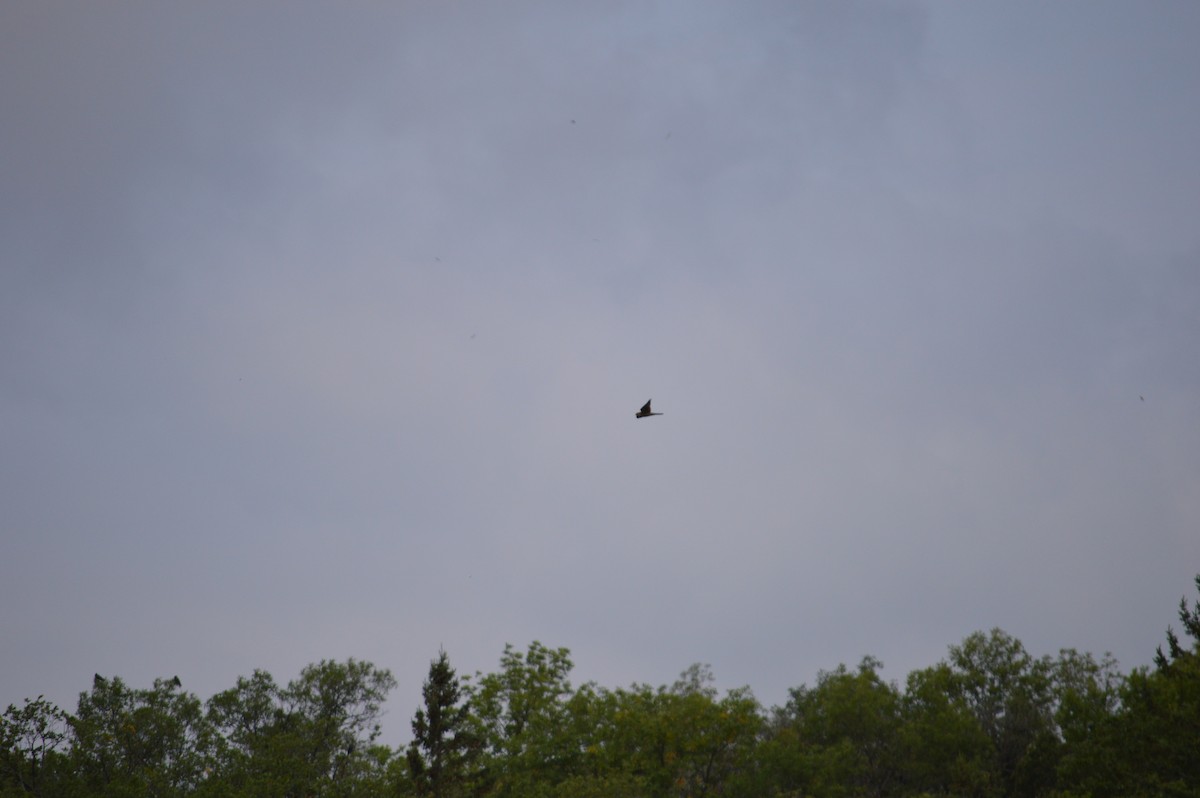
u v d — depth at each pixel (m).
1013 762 58.16
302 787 46.75
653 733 53.22
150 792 45.47
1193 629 45.19
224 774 47.28
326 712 54.59
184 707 50.25
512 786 53.53
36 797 43.59
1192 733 39.38
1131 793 40.44
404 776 54.75
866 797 57.06
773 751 54.16
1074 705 47.34
